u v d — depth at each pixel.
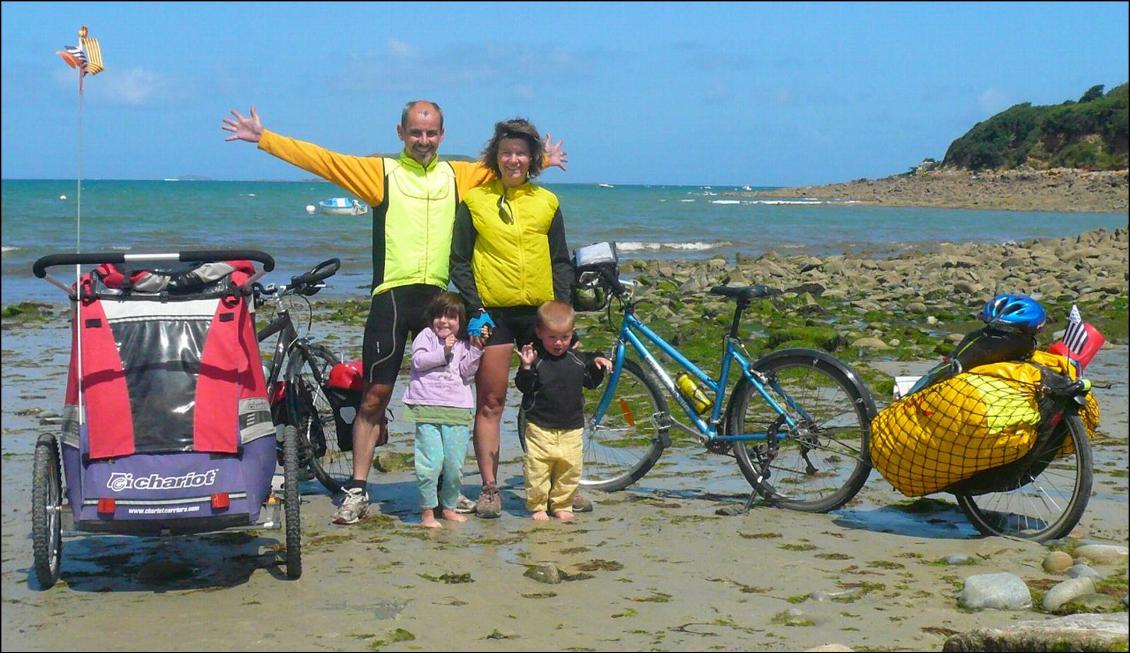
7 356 11.34
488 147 5.97
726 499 6.41
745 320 14.46
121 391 4.72
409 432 8.12
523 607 4.49
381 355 5.93
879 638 4.15
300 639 4.13
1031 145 116.19
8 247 27.47
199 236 32.88
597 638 4.14
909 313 16.08
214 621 4.33
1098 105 114.06
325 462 6.75
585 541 5.50
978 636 3.89
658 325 13.70
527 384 5.87
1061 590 4.47
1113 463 7.07
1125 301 16.84
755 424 6.32
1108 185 98.75
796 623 4.30
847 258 27.41
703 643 4.09
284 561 5.16
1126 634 3.71
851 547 5.41
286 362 6.96
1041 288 19.17
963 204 94.81
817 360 6.11
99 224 38.22
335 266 6.23
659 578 4.88
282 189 114.00
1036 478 6.12
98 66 4.88
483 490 6.03
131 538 5.59
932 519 5.98
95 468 4.67
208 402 4.75
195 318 4.86
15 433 7.79
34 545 4.67
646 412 6.63
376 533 5.65
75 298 4.86
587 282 6.48
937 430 5.55
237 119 5.71
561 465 5.92
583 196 112.06
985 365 5.66
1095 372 10.64
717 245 35.09
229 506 4.73
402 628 4.24
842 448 6.04
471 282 5.88
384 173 5.90
